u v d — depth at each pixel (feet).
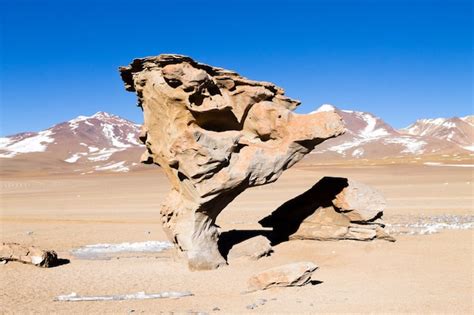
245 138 81.66
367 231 92.27
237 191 80.64
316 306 52.42
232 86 79.92
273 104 83.56
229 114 79.46
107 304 56.90
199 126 77.46
